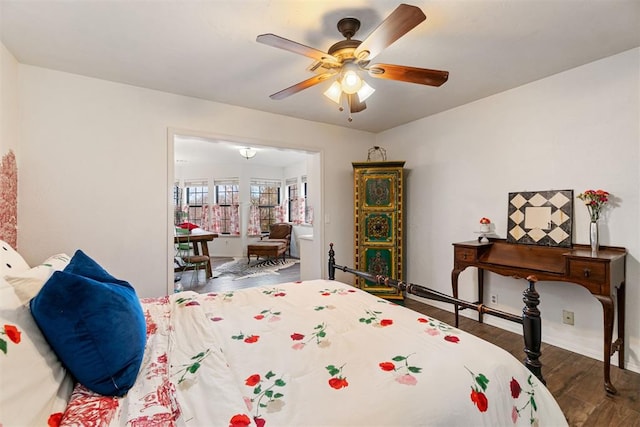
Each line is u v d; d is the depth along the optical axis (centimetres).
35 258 237
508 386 104
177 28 188
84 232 254
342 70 185
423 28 188
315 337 132
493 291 306
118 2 164
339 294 199
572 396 189
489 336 278
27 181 235
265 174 795
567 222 248
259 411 85
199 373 103
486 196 307
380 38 149
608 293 194
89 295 96
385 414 83
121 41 203
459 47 211
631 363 217
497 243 288
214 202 771
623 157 221
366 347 122
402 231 377
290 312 164
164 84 271
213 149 576
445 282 351
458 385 97
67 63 233
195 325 144
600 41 204
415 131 382
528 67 242
